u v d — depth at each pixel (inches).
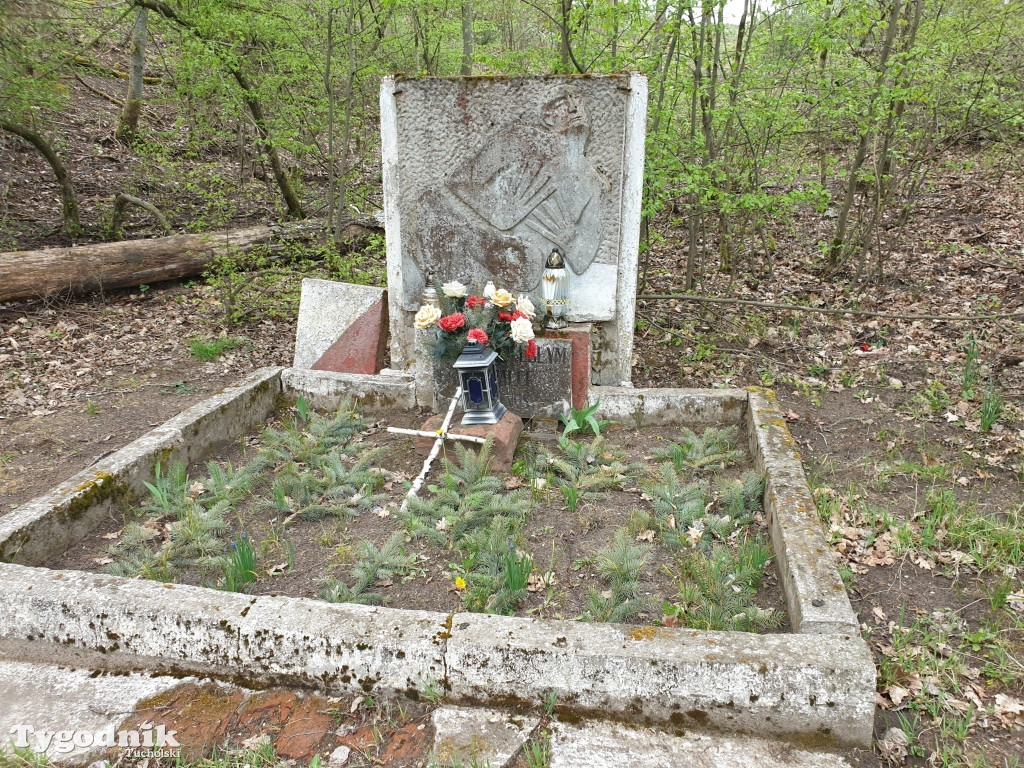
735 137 249.3
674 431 176.1
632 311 186.9
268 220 383.2
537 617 110.9
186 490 148.8
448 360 168.9
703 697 90.7
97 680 103.2
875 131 257.4
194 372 236.2
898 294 267.4
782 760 87.9
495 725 92.9
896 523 138.4
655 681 91.4
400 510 140.6
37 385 223.0
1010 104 266.7
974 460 162.1
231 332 268.5
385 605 116.6
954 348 222.8
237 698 99.2
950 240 314.2
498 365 174.2
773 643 93.3
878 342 234.5
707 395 175.3
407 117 177.9
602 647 93.4
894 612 116.7
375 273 292.2
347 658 97.5
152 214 377.4
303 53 318.3
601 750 88.9
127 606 103.4
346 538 136.4
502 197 179.3
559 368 172.2
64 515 131.6
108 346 255.4
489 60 236.2
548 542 133.8
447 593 119.8
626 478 152.3
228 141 447.2
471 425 164.7
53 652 106.8
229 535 137.4
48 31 312.7
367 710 96.7
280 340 263.3
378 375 194.1
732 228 302.5
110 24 328.8
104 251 294.0
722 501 143.9
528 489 151.6
